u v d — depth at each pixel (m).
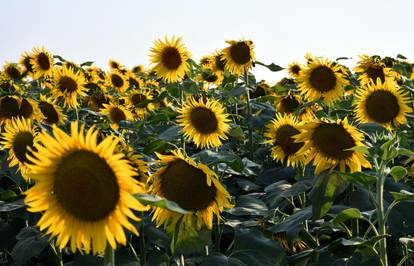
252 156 7.78
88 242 2.69
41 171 2.70
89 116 9.84
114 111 8.45
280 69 8.43
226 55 8.47
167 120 6.36
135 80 12.52
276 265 3.91
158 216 3.83
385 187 4.39
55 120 6.82
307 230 4.71
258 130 8.34
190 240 3.75
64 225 2.70
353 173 3.77
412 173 5.35
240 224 4.99
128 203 2.61
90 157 2.66
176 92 7.96
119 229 2.65
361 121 6.04
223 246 5.77
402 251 5.25
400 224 4.02
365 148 3.78
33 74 10.82
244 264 3.83
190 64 7.86
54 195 2.71
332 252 3.82
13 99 6.20
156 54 7.80
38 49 9.55
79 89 8.11
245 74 8.48
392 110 5.88
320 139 4.27
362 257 3.89
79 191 2.64
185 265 4.84
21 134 5.04
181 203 3.74
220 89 9.63
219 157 4.32
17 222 5.48
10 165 5.17
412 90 7.28
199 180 3.76
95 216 2.67
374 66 7.86
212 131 6.15
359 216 3.71
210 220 3.79
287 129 5.73
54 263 5.68
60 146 2.67
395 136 3.96
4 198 5.31
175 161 3.82
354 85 8.16
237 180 6.53
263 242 4.03
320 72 7.21
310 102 7.27
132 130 7.80
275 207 5.20
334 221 3.75
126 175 2.60
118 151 3.91
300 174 5.57
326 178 3.97
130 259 4.36
